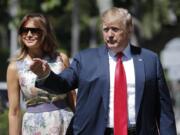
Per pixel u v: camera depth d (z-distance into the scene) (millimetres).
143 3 38562
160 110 11523
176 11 39375
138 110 11141
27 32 12758
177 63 41562
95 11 58906
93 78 11203
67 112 12695
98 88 11172
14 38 58188
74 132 11305
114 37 11156
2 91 18312
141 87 11211
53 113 12547
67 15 57688
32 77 12664
